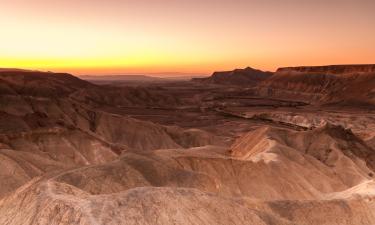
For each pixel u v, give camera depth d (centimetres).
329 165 9775
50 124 10781
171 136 13500
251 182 7194
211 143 13338
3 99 14550
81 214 3297
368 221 5353
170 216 3616
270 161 8150
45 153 8269
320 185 8162
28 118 11012
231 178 7138
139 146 12812
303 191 7462
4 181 6141
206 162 7275
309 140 10844
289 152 9331
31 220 3509
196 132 13812
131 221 3378
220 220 3934
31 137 8575
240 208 4253
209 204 4016
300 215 5106
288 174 7869
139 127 13400
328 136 10806
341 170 9388
